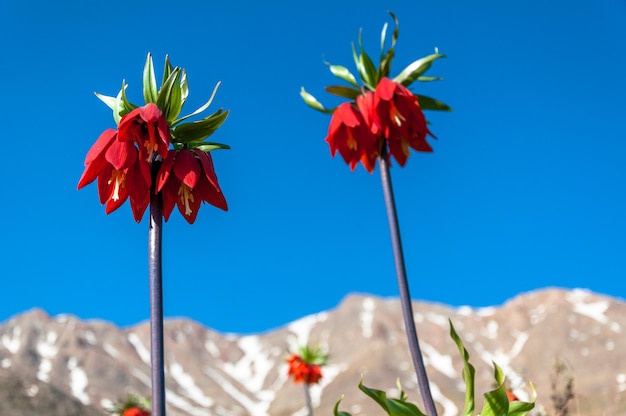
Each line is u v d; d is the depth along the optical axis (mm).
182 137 4074
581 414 7113
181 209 3908
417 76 6379
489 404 4363
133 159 3818
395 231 5871
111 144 3854
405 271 5680
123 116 3965
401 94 6070
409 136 6367
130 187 3893
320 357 21109
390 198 6039
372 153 6363
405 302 5523
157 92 4121
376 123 6086
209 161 3982
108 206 3898
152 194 3846
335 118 6371
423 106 6578
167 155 3871
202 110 4094
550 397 7121
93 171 3932
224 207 4043
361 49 6422
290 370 20984
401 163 6328
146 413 19812
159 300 3660
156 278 3707
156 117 3809
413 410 4375
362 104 6262
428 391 5191
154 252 3760
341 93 6504
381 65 6371
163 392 3484
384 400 4367
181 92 4105
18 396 185250
